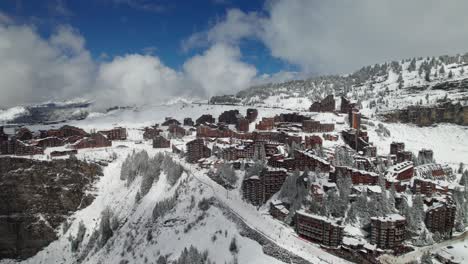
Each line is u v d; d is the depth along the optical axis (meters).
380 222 170.38
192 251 179.62
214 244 188.88
